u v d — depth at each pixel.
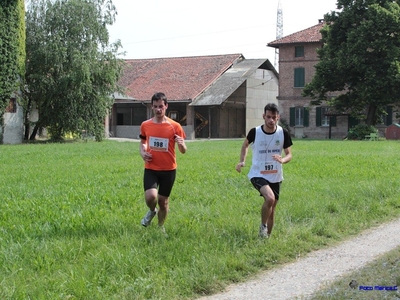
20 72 39.66
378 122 51.50
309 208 10.15
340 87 49.28
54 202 10.95
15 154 25.81
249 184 13.70
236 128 58.78
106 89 42.97
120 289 5.76
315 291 5.82
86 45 41.09
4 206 10.39
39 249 7.06
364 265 6.77
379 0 47.50
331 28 49.16
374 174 15.86
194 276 6.14
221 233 8.06
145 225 8.34
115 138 52.38
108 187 13.25
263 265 6.91
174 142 8.27
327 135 55.75
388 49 45.75
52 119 41.78
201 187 13.16
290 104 57.44
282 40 57.53
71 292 5.60
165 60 63.50
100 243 7.36
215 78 56.00
